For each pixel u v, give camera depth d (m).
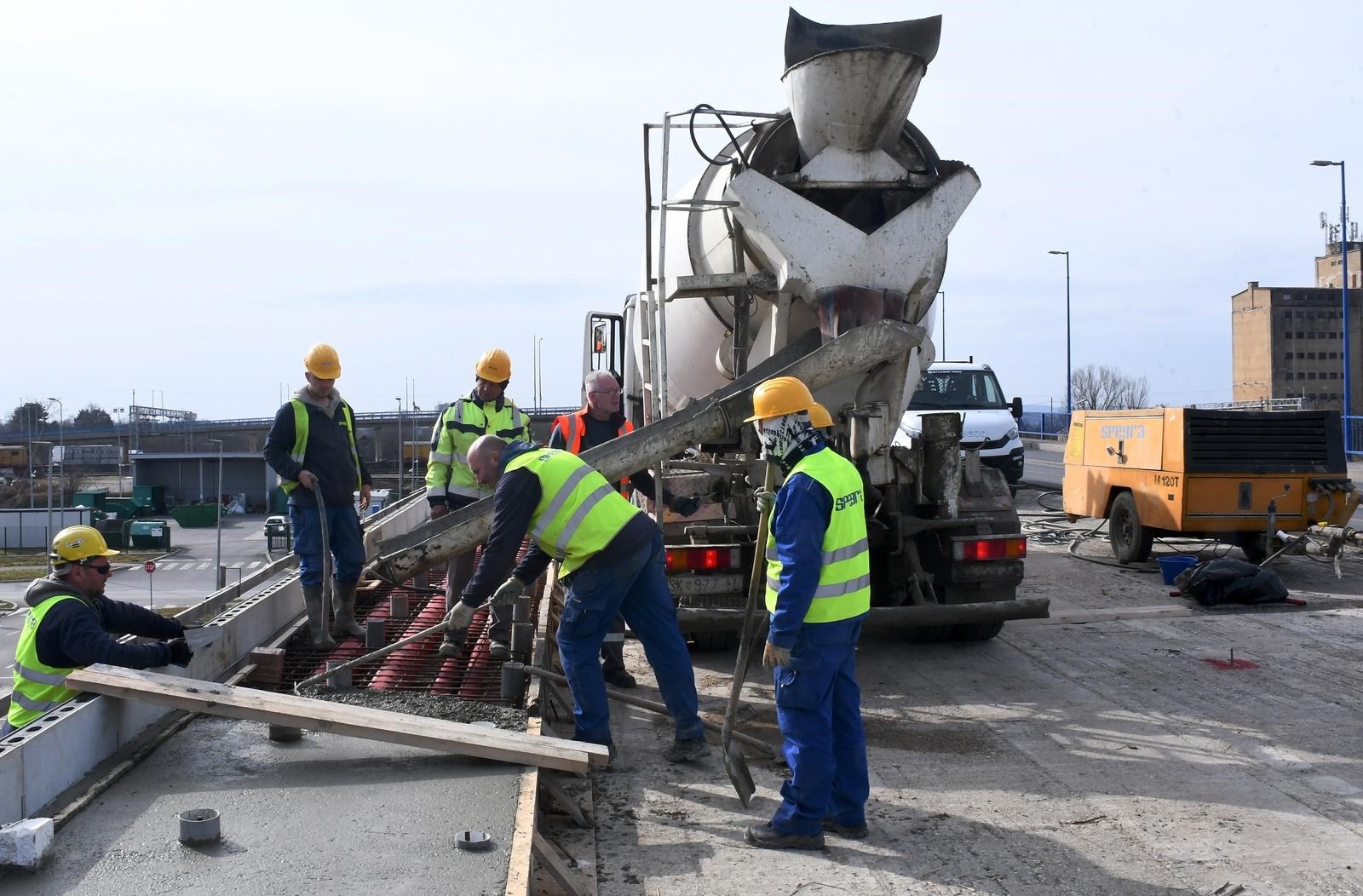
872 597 8.07
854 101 6.59
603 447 6.57
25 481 86.94
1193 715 6.29
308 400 6.39
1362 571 11.50
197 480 75.00
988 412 18.84
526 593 7.52
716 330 7.86
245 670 5.56
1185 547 13.36
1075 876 4.16
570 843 4.47
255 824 3.66
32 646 4.66
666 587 5.43
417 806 3.83
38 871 3.26
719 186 7.53
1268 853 4.36
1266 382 77.56
